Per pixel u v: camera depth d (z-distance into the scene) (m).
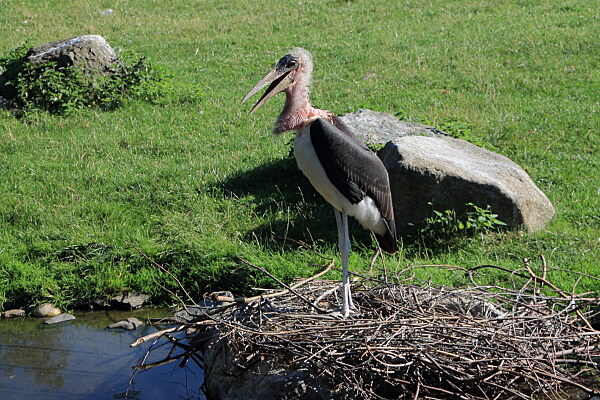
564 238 7.86
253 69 15.48
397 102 12.91
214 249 8.00
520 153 10.34
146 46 17.48
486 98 12.80
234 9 20.78
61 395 6.02
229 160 10.41
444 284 7.00
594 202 8.73
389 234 6.39
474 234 7.93
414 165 8.00
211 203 9.13
